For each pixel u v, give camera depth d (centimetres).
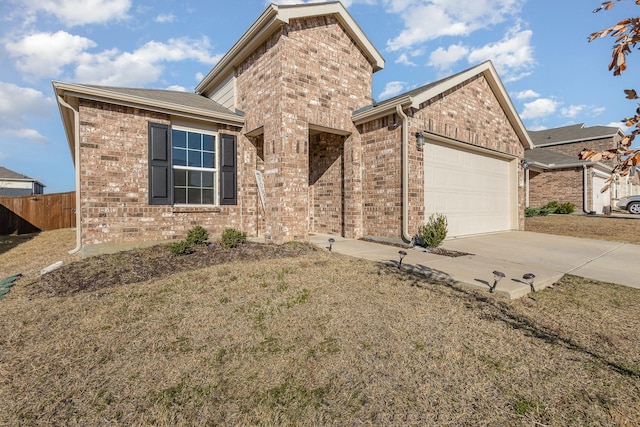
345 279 486
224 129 881
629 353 296
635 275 579
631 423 205
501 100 1088
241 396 231
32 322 352
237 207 900
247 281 475
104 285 479
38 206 1361
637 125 146
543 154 2006
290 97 774
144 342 306
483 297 425
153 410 217
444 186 912
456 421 206
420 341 306
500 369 263
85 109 665
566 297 454
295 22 788
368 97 959
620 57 146
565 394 234
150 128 743
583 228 1202
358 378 250
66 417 211
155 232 750
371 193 872
